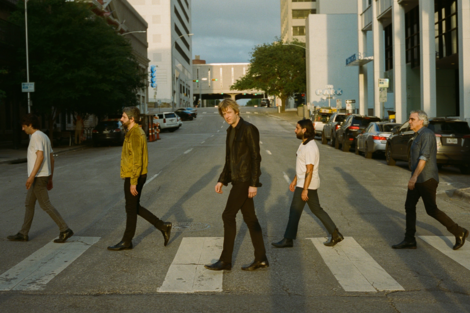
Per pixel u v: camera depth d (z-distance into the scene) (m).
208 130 45.47
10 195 10.98
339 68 63.41
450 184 12.31
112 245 6.54
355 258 5.81
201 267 5.47
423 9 26.62
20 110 30.86
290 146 25.12
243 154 5.21
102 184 12.49
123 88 32.75
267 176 13.51
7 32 25.17
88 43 26.84
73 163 18.19
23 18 25.95
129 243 6.28
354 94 63.50
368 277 5.09
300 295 4.57
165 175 13.81
